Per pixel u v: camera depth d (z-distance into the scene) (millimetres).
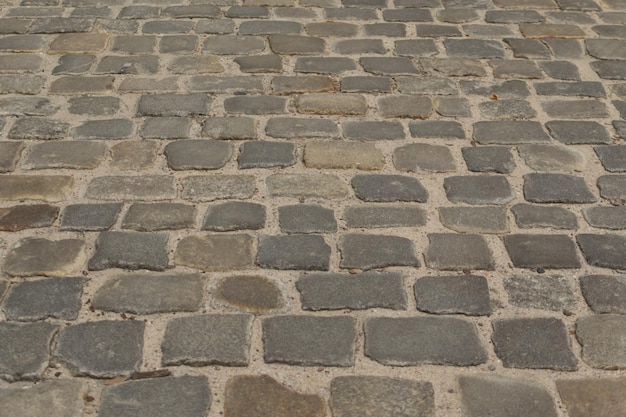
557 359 2648
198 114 4039
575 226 3303
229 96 4207
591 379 2580
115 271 2992
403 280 2979
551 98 4273
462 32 4992
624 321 2809
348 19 5145
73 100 4148
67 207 3346
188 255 3082
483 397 2508
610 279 3010
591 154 3791
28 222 3244
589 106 4195
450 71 4516
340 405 2467
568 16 5262
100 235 3178
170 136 3852
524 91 4332
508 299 2900
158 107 4090
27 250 3082
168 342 2674
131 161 3660
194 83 4324
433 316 2816
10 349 2629
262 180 3541
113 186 3484
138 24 5012
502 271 3041
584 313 2846
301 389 2518
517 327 2773
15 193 3422
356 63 4570
